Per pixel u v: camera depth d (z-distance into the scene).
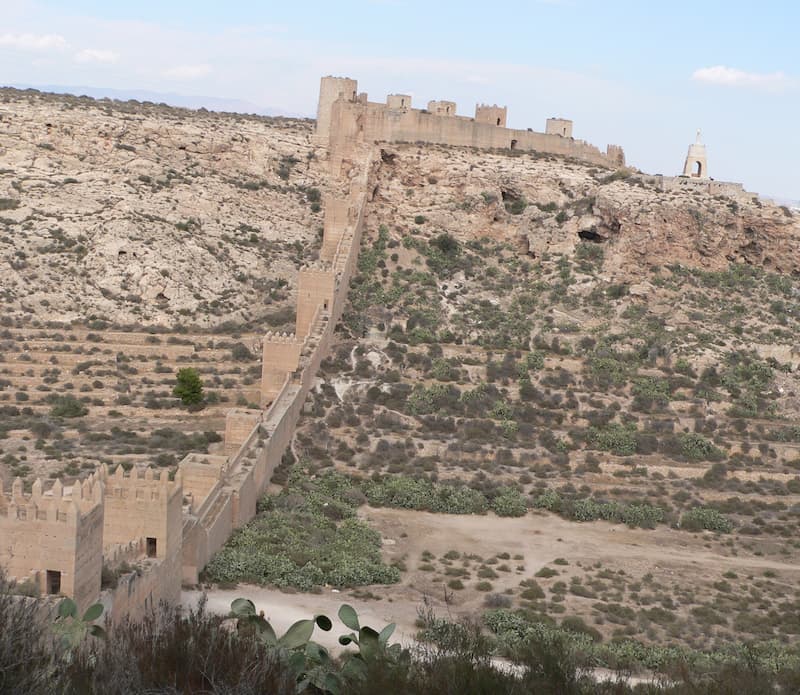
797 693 33.94
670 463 79.06
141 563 44.59
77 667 25.06
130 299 95.62
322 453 75.75
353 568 55.91
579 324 96.88
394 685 25.39
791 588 60.31
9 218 102.12
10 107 116.31
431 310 96.00
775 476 78.31
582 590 57.06
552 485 74.62
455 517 69.06
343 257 96.75
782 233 106.50
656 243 104.69
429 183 111.00
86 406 79.56
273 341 79.25
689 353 92.44
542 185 111.69
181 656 25.62
